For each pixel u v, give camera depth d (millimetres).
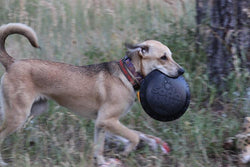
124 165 9578
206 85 11594
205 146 9906
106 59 12805
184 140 9891
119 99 9531
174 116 9633
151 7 16016
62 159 9531
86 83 9664
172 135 10266
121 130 9562
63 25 14758
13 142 10062
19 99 9289
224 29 11398
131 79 9617
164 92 9484
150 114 9609
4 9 15430
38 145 9898
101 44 13883
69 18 15117
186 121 10328
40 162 9422
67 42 14016
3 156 9750
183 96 9523
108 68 9789
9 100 9336
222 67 11523
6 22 14914
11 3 15797
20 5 15438
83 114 10047
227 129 10297
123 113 9742
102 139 9688
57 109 10922
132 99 9758
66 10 15461
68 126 10625
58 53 13289
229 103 11141
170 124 10711
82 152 9609
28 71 9391
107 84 9602
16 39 14234
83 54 13359
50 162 9414
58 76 9555
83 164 9016
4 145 10055
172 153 9773
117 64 9797
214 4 11461
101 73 9758
